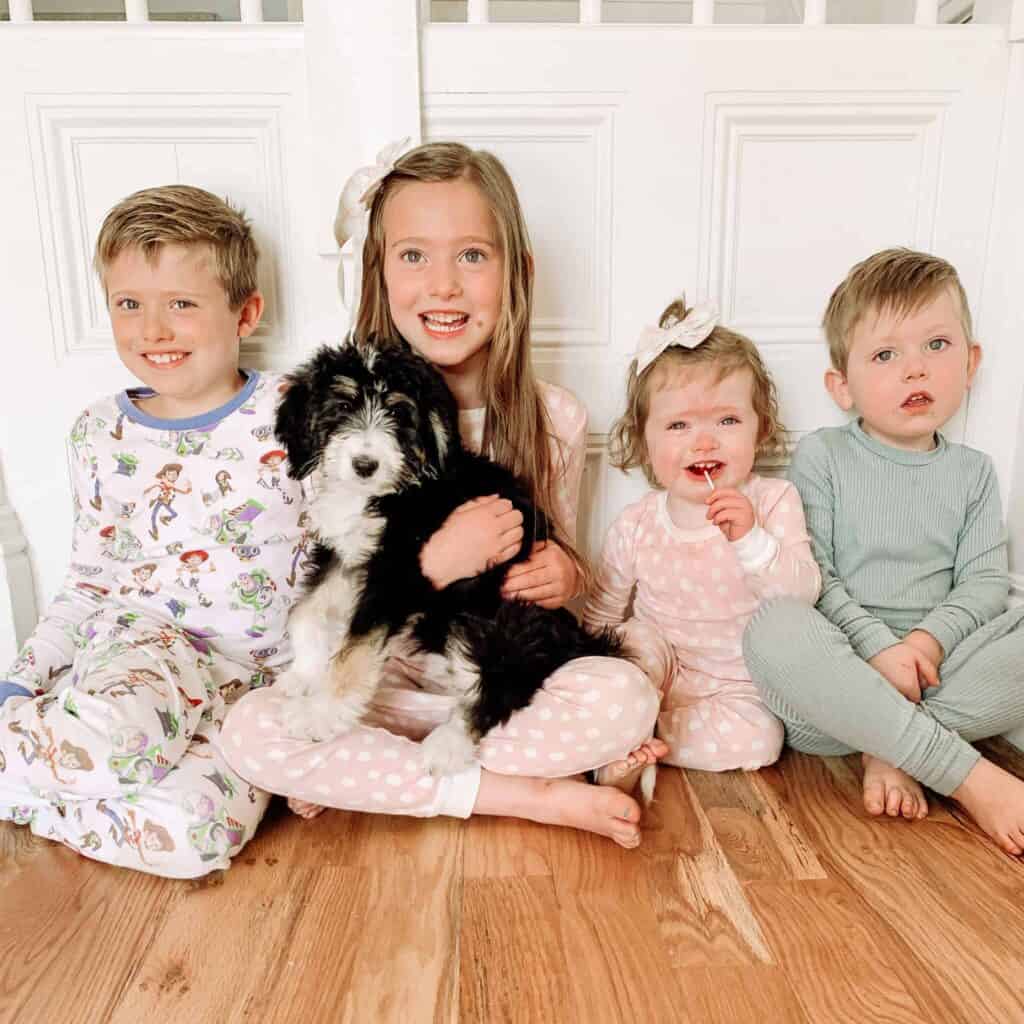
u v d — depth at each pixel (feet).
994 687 4.11
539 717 3.75
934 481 4.84
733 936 3.18
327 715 3.67
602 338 5.36
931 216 5.24
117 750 3.54
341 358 4.05
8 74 4.91
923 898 3.40
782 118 5.10
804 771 4.50
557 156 5.13
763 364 5.02
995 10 5.09
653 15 9.23
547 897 3.42
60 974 3.02
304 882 3.55
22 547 5.39
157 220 4.27
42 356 5.25
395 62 4.87
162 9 9.11
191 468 4.55
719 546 4.66
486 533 3.96
